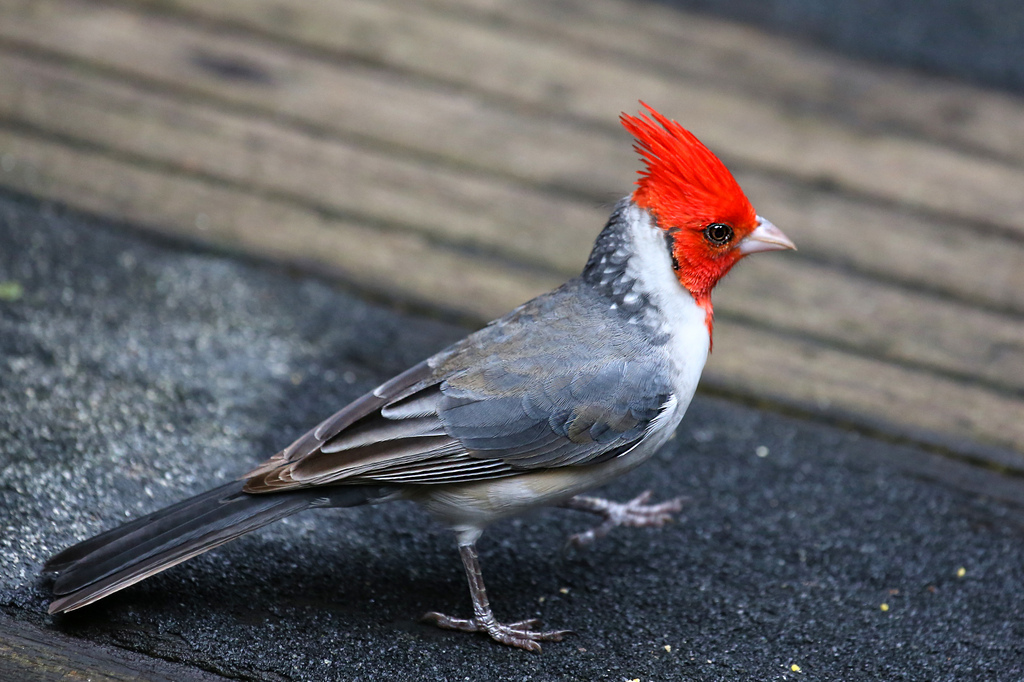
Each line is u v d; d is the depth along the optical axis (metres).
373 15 15.30
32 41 13.77
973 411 10.11
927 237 12.31
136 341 9.95
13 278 10.41
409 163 12.82
